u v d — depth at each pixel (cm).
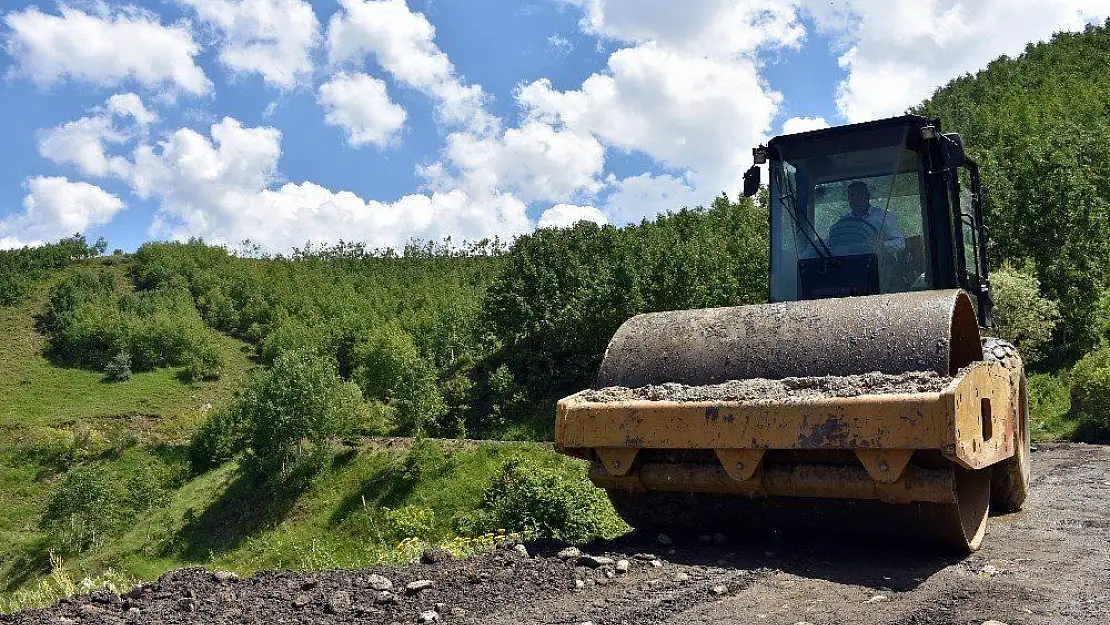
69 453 6906
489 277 12019
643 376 492
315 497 4219
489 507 2628
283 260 15288
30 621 375
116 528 4928
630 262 4584
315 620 370
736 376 464
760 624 349
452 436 4475
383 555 675
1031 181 3459
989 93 10112
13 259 13712
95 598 412
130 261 14475
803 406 412
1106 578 432
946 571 430
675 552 475
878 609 369
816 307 478
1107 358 1988
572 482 935
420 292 11375
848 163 655
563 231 5719
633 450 461
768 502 469
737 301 3984
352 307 11056
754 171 688
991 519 609
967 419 403
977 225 703
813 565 441
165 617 379
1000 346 536
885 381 412
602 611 370
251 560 3809
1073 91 8506
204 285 13325
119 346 9762
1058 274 2884
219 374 9762
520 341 5147
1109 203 3969
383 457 4369
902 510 439
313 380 4769
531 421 4350
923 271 634
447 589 412
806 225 660
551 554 481
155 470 6156
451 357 5581
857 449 398
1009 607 375
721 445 429
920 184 640
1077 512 639
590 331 4484
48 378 9306
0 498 6219
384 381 6081
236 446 6109
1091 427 1920
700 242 5138
